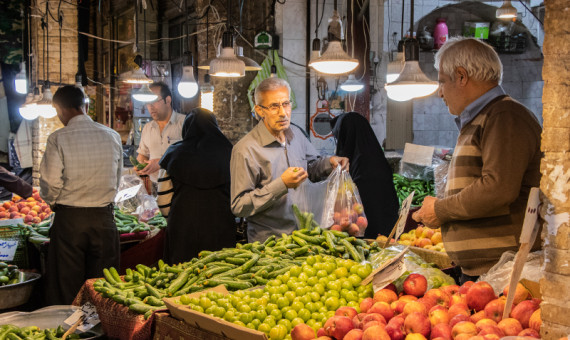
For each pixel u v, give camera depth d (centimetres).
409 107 932
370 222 509
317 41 558
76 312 312
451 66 260
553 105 156
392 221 520
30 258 525
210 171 446
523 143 238
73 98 452
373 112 880
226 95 825
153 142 649
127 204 587
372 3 860
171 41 1135
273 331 222
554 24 154
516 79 995
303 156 391
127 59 1184
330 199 369
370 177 514
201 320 226
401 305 212
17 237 517
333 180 374
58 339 308
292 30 835
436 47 912
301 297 236
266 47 815
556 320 159
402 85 383
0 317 333
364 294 241
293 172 335
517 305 187
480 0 911
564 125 154
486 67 253
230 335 215
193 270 306
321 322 228
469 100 260
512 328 177
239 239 573
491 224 251
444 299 214
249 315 231
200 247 447
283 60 836
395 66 599
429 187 708
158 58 1154
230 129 829
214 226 448
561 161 156
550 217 159
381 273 237
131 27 1155
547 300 161
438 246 405
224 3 822
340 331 204
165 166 456
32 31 905
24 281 443
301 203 372
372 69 870
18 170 974
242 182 353
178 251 448
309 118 849
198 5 844
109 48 1252
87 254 458
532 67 984
